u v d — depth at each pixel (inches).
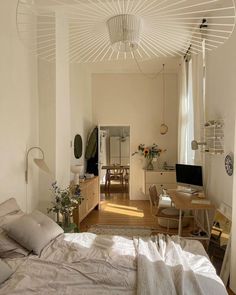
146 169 256.5
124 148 350.3
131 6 50.1
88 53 73.1
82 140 230.5
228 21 98.8
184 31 62.5
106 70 261.6
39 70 138.6
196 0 60.4
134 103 268.7
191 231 167.5
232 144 120.3
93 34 61.0
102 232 172.7
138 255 78.4
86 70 247.4
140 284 62.5
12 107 111.3
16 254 81.4
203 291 61.2
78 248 85.4
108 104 269.4
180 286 61.1
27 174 126.1
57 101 140.4
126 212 219.5
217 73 140.2
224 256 112.9
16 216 92.3
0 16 100.5
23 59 121.8
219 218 128.0
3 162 104.5
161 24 57.0
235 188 104.4
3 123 104.1
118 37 54.1
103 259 77.1
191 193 161.3
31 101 131.5
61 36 96.1
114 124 269.6
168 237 96.4
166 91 267.7
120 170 317.7
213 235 128.4
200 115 169.6
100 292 61.0
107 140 350.0
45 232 90.1
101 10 51.6
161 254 81.2
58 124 142.1
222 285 66.4
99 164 253.4
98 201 228.1
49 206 139.6
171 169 255.9
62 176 149.3
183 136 215.2
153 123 268.8
